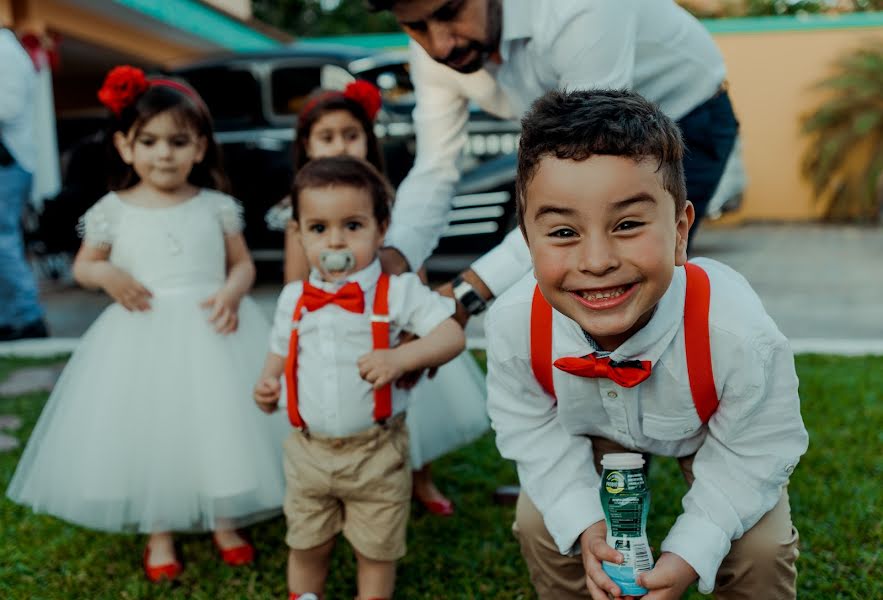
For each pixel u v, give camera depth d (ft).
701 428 4.81
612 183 3.62
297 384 5.92
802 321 16.42
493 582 6.58
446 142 7.05
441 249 18.92
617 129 3.63
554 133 3.72
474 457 9.31
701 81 6.17
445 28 5.43
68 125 29.60
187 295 7.30
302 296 5.96
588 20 5.33
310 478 5.85
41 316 16.29
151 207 7.41
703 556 4.34
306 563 6.06
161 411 6.92
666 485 8.19
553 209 3.74
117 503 6.79
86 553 7.26
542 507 4.90
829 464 8.45
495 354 4.86
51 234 22.27
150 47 30.53
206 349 7.14
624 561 4.26
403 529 5.95
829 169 40.09
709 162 6.43
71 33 25.54
